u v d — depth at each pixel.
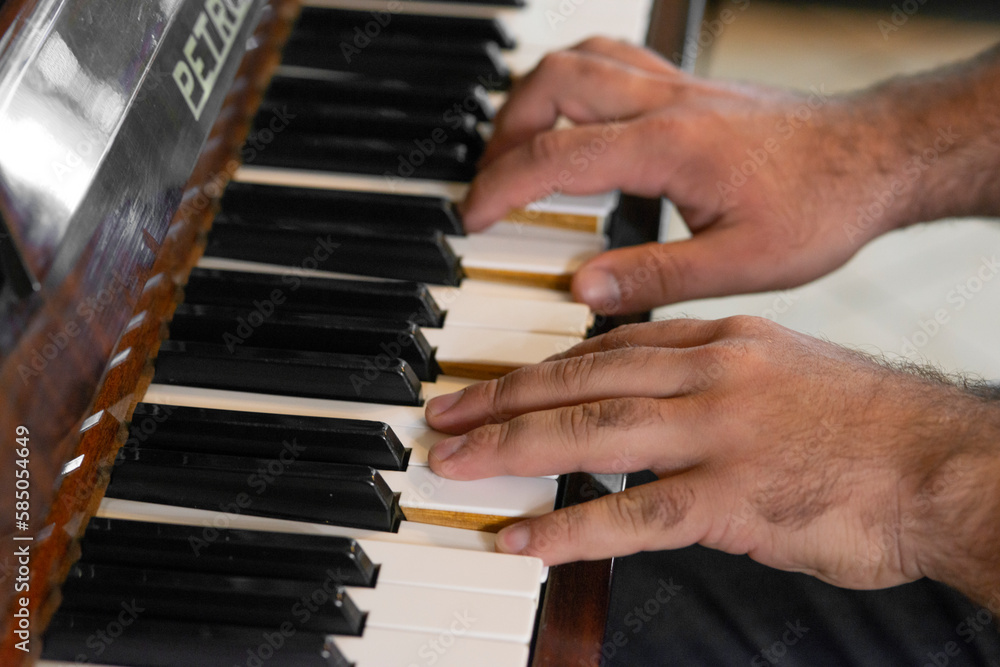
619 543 0.66
